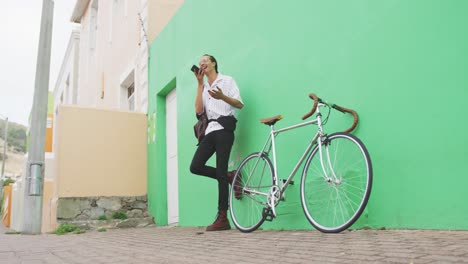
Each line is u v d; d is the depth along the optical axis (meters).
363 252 2.04
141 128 7.61
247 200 4.12
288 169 3.71
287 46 3.87
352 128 3.04
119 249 3.22
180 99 6.18
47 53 6.47
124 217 6.96
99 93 11.87
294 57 3.76
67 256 2.92
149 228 6.17
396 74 2.79
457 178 2.39
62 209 6.66
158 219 6.68
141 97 7.98
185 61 6.07
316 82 3.49
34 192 6.09
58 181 6.75
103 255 2.88
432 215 2.51
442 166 2.47
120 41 9.95
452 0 2.47
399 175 2.73
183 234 4.20
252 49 4.41
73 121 7.07
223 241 3.16
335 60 3.30
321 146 3.16
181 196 5.91
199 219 5.34
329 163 3.08
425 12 2.62
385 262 1.77
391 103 2.82
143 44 8.05
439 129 2.50
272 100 4.03
